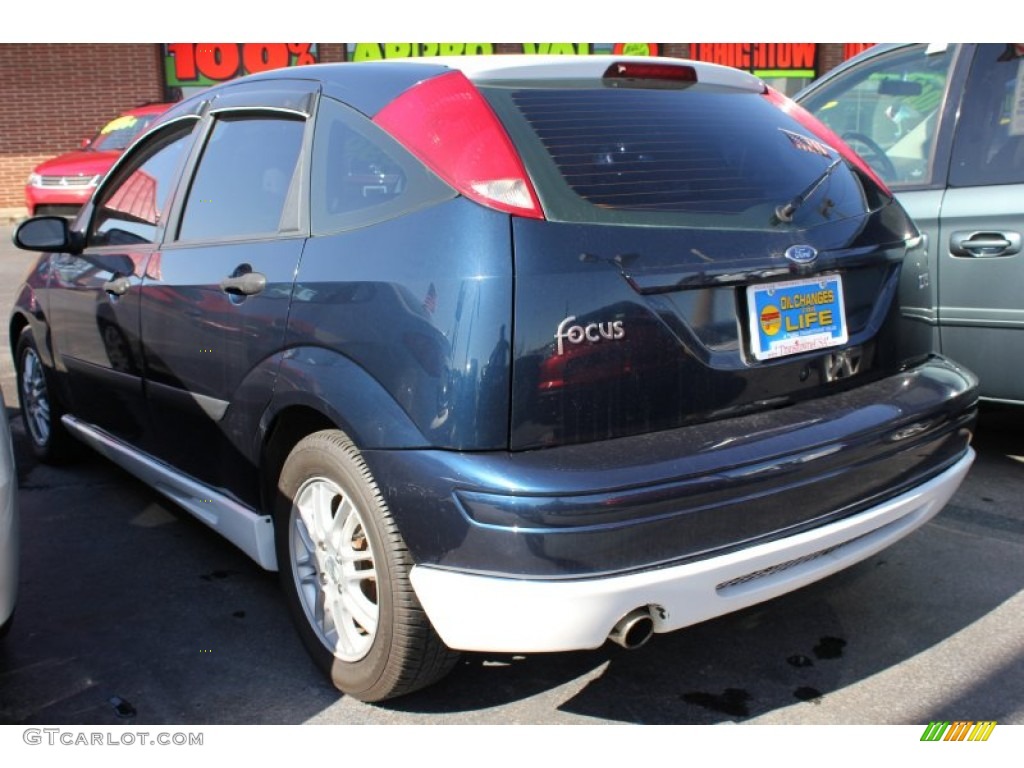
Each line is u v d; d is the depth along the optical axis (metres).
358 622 2.72
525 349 2.29
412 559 2.48
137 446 3.93
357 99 2.84
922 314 3.10
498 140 2.46
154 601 3.44
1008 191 4.15
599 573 2.24
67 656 3.07
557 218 2.39
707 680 2.92
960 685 2.87
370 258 2.58
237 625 3.27
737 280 2.53
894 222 3.06
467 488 2.26
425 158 2.55
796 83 17.73
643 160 2.61
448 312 2.34
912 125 4.58
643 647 3.11
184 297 3.31
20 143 16.84
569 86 2.70
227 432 3.17
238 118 3.39
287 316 2.81
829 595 3.43
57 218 4.07
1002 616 3.26
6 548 2.55
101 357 3.98
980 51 4.39
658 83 2.91
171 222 3.57
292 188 2.98
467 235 2.37
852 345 2.81
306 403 2.72
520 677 2.94
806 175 2.89
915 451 2.76
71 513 4.26
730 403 2.54
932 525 3.97
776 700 2.81
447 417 2.31
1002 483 4.39
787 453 2.45
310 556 2.93
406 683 2.64
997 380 4.26
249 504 3.21
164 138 3.85
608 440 2.37
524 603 2.24
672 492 2.27
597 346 2.35
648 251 2.44
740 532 2.40
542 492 2.20
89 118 17.02
